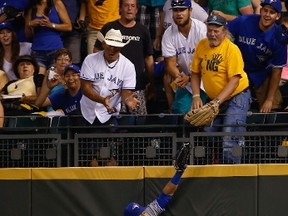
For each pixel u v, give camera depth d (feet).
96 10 128.88
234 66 108.06
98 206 108.47
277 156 109.09
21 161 110.93
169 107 119.75
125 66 111.96
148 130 110.83
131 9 118.83
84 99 111.86
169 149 109.50
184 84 114.93
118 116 111.14
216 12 123.34
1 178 109.50
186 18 115.85
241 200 107.55
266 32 114.52
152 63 121.19
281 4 123.65
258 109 118.73
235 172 107.55
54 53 124.57
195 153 108.37
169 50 117.80
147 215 103.55
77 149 109.60
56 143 110.01
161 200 104.06
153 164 110.01
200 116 105.19
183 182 107.76
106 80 111.34
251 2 127.85
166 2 125.39
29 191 109.29
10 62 124.26
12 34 124.36
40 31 127.65
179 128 110.63
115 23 119.65
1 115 114.01
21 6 129.39
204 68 109.60
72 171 108.68
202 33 116.47
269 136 108.88
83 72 111.34
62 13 127.95
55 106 117.29
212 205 107.65
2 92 120.98
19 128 110.63
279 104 119.75
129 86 112.06
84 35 130.52
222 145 109.19
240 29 116.26
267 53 115.14
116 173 108.37
